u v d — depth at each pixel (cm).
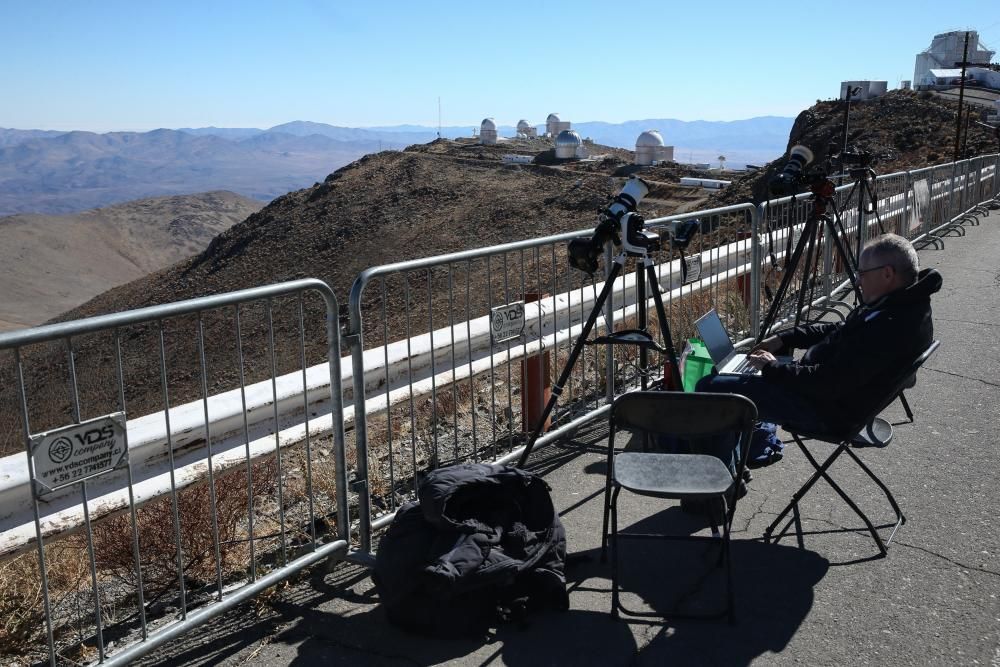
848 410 364
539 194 8156
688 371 463
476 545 297
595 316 404
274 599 341
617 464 335
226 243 9569
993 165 1967
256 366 2262
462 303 2648
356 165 10744
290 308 3844
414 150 11438
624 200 400
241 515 405
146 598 363
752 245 718
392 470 410
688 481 316
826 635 302
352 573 366
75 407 263
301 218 9350
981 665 282
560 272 1461
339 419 356
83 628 336
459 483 310
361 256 7856
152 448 320
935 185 1342
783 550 369
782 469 463
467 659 292
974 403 562
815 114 5878
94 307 9581
